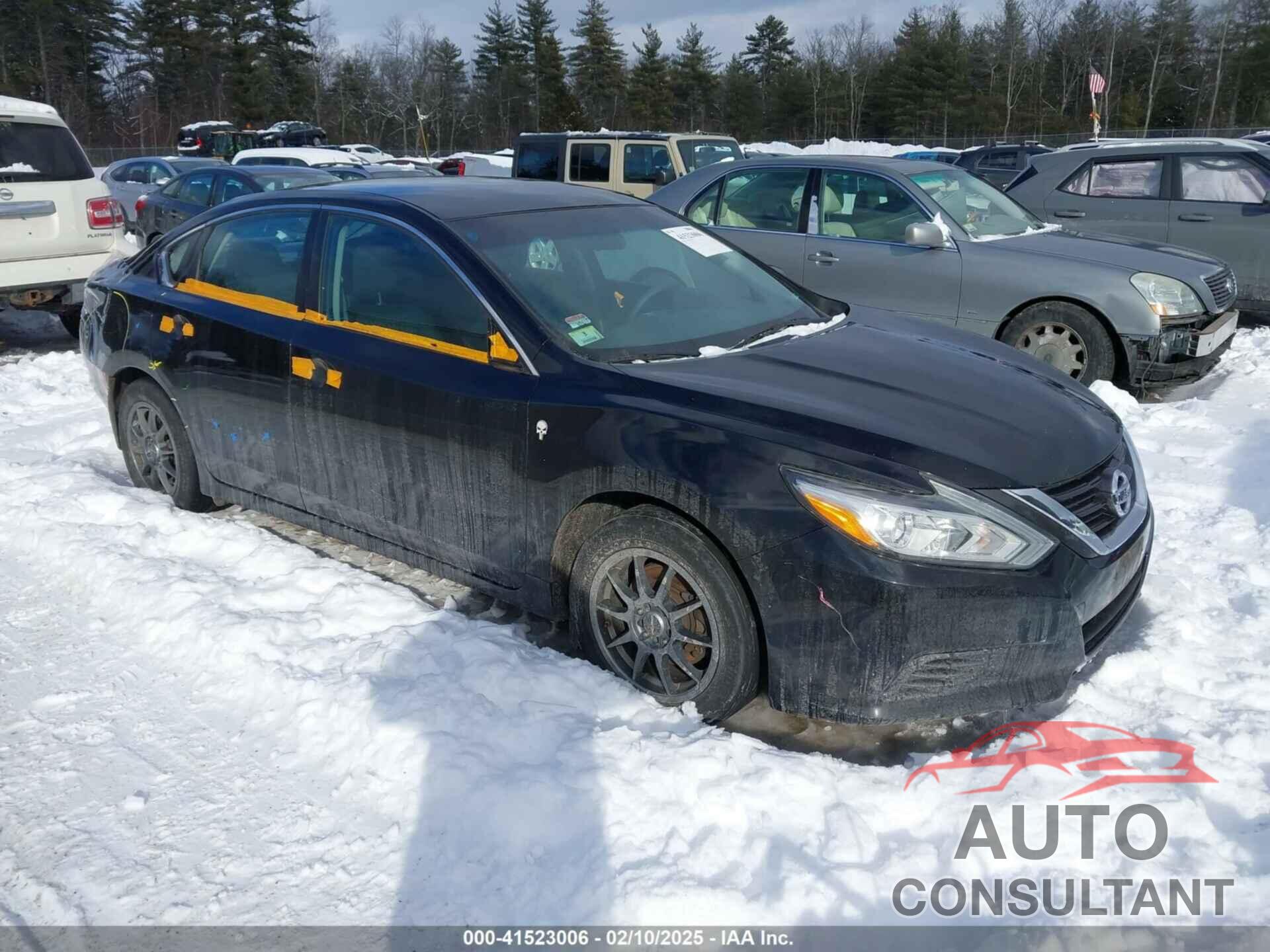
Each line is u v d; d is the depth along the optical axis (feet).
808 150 165.07
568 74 246.68
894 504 9.34
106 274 17.20
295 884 8.52
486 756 9.64
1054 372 12.74
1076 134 183.62
